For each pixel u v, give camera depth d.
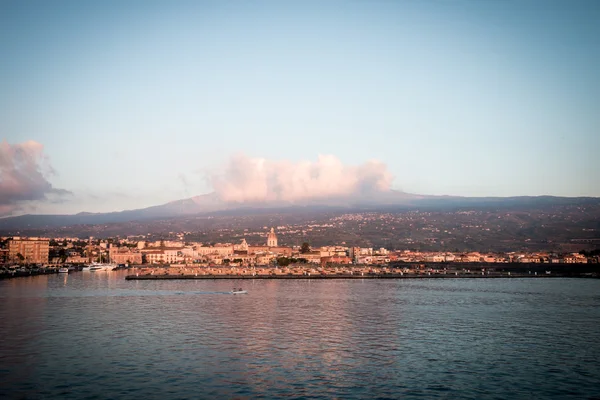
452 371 104.38
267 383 95.44
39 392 89.75
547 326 158.50
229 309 193.12
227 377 98.88
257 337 136.00
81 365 106.31
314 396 89.00
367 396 89.25
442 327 154.38
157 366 105.88
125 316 172.25
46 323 156.00
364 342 130.62
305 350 120.94
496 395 90.56
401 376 100.56
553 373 103.62
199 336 136.62
